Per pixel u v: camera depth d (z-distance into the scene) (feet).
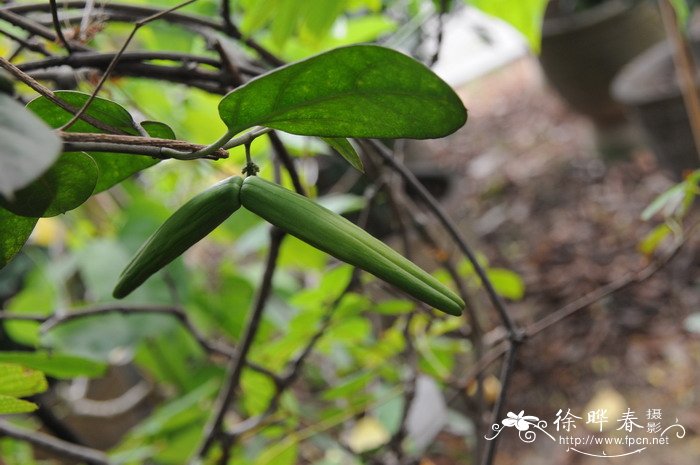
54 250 3.83
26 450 3.40
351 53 1.12
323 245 1.15
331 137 1.22
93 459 2.22
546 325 2.33
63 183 1.19
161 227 1.19
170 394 4.33
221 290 3.46
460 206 6.14
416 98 1.15
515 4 2.67
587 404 5.77
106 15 1.83
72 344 2.86
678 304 6.50
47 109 1.26
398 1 3.78
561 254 7.67
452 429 3.37
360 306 2.50
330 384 3.96
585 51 8.71
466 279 3.12
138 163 1.35
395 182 2.67
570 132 10.18
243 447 3.01
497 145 10.63
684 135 6.55
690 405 5.41
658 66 7.16
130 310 2.23
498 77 13.15
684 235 2.31
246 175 1.21
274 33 2.35
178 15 1.91
